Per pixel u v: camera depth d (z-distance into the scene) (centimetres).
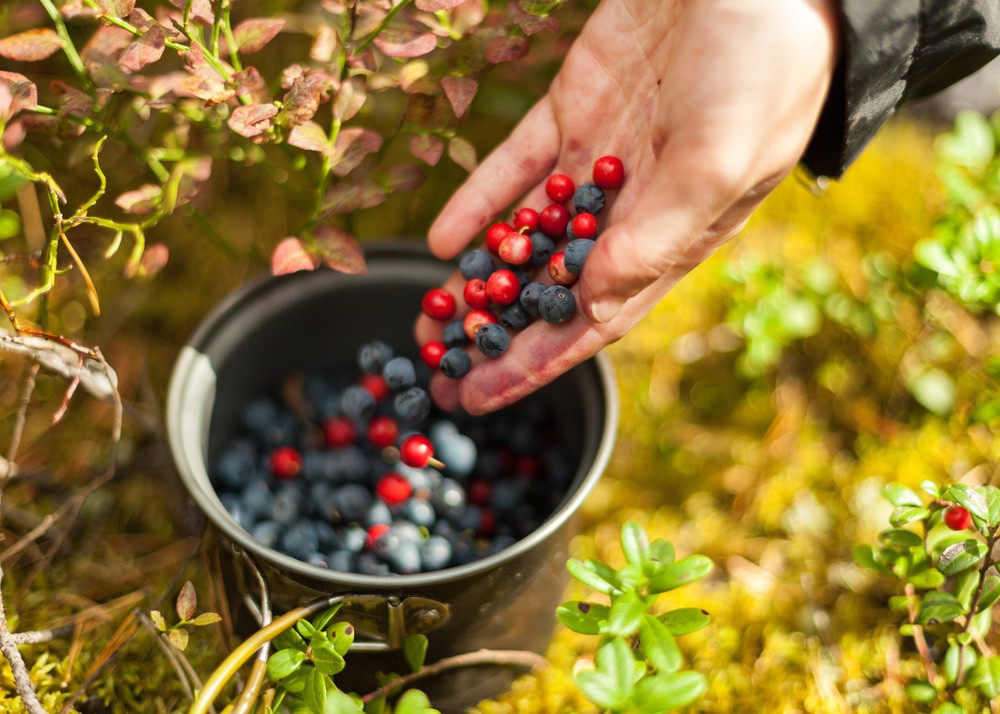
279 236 53
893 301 51
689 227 37
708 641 44
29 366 43
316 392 46
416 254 45
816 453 49
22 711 41
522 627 41
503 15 42
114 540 46
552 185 43
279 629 37
